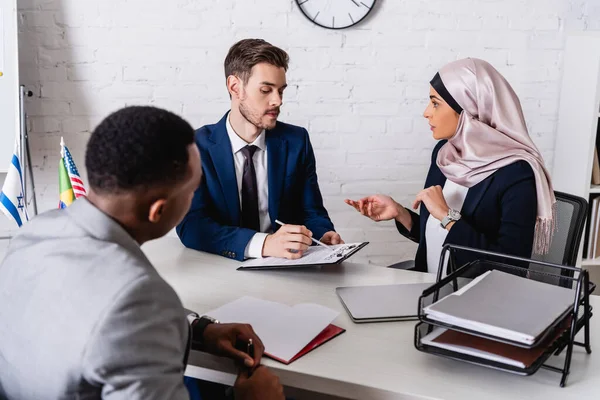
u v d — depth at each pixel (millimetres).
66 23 2752
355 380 1160
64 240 965
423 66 2928
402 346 1298
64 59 2785
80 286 900
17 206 2295
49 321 901
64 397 882
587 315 1241
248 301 1470
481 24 2906
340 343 1309
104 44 2791
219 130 2039
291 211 2145
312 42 2861
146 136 929
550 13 2916
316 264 1666
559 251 1915
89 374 852
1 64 2521
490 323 1114
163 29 2799
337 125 2957
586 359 1250
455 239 1813
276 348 1258
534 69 2963
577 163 2896
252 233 1826
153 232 1029
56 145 2861
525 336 1070
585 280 1211
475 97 1949
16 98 2553
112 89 2838
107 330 855
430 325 1261
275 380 1146
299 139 2131
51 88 2805
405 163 3021
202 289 1594
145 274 911
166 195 971
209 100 2889
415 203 1918
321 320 1368
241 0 2799
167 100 2873
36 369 904
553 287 1284
